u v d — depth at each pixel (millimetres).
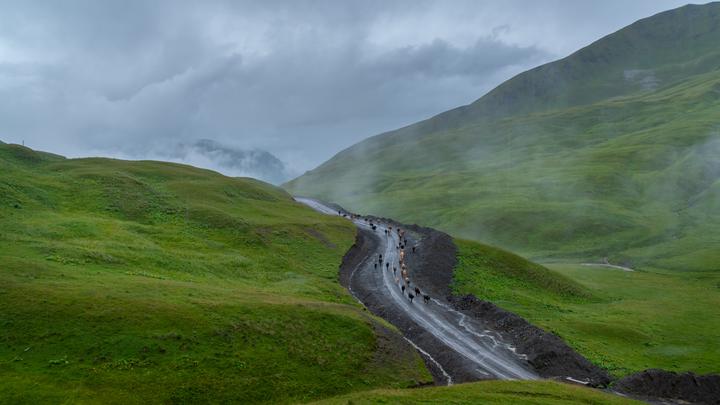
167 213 107125
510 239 193125
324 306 63156
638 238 183750
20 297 47125
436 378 57312
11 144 140875
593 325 81750
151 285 56906
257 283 77062
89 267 61562
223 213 111062
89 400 37906
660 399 57750
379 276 96000
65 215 90375
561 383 51938
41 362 40969
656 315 94375
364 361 53969
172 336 46844
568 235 190125
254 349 49438
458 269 101875
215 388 42875
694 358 73500
